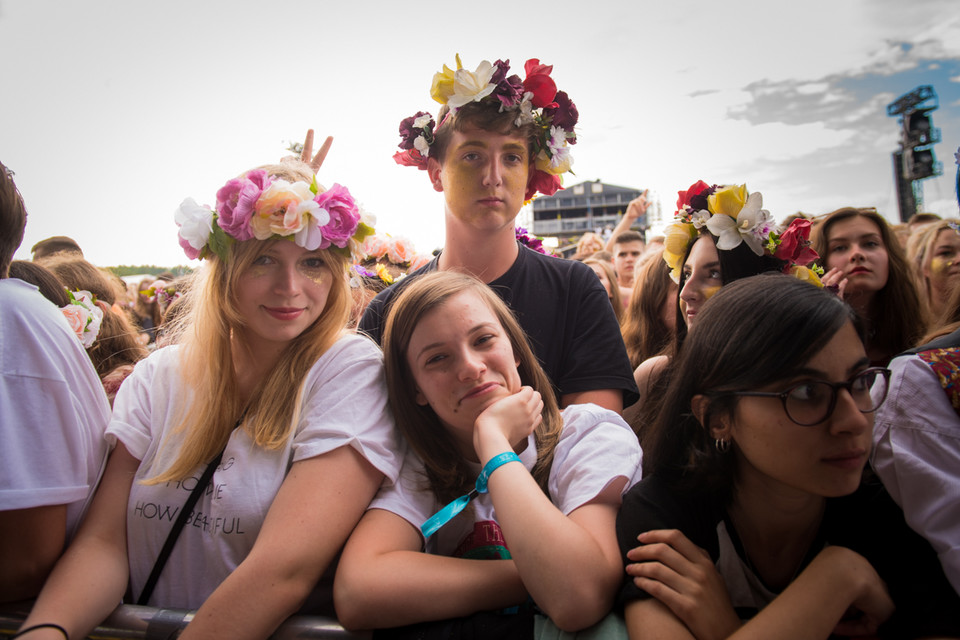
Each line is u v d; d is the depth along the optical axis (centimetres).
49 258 315
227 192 146
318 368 151
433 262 239
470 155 198
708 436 123
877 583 110
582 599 109
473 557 138
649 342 309
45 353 133
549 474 146
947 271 303
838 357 105
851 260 250
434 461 147
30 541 129
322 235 149
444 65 204
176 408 150
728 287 125
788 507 119
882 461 126
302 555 121
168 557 137
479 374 138
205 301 154
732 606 112
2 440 125
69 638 118
